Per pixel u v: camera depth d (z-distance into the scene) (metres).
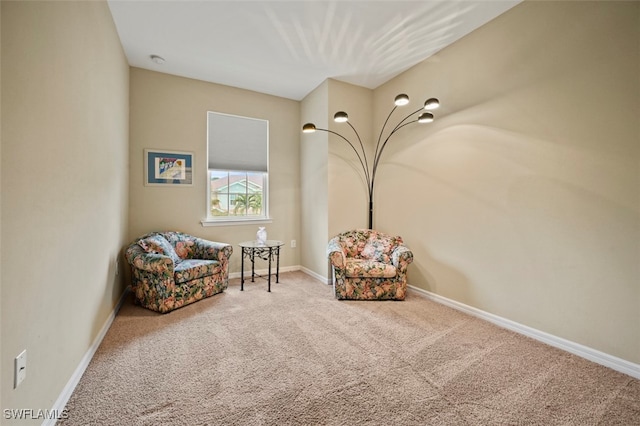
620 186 1.82
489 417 1.39
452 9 2.39
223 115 3.89
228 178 4.01
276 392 1.56
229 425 1.32
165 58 3.17
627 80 1.78
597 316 1.92
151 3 2.29
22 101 1.08
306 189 4.24
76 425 1.31
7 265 0.99
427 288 3.19
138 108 3.36
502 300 2.46
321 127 3.83
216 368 1.78
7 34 0.99
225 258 3.28
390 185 3.72
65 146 1.46
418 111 3.29
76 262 1.61
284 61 3.25
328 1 2.29
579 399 1.53
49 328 1.29
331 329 2.36
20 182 1.07
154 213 3.46
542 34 2.17
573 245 2.03
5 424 0.97
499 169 2.48
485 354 1.99
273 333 2.28
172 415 1.38
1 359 0.96
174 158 3.57
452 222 2.90
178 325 2.40
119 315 2.59
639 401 1.52
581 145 1.98
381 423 1.34
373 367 1.81
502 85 2.45
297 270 4.39
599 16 1.88
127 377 1.67
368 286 3.06
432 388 1.61
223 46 2.94
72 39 1.54
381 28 2.65
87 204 1.79
